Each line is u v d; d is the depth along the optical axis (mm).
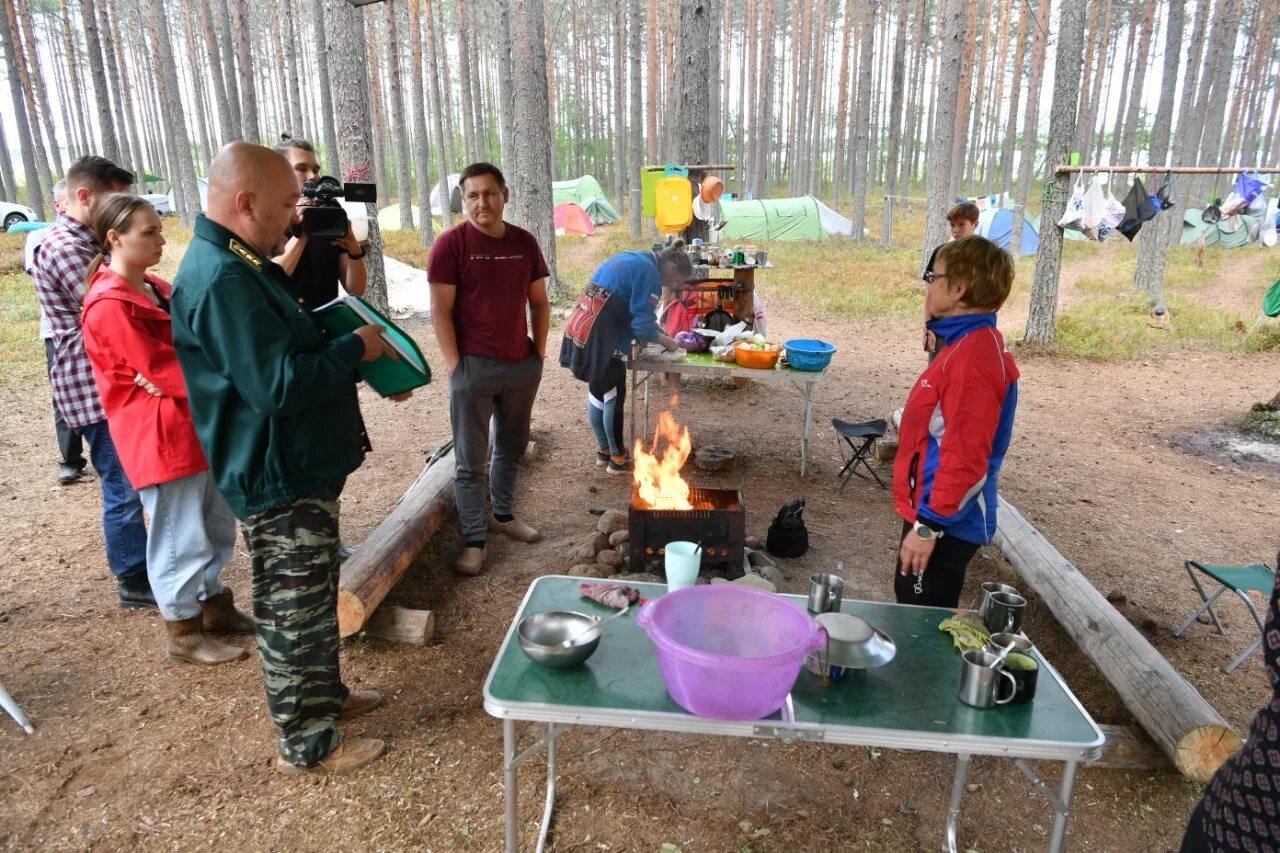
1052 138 9234
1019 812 2357
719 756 2539
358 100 8867
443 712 2713
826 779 2457
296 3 35875
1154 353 9703
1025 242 21422
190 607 2900
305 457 2094
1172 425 6863
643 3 42469
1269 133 35062
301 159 3328
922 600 2398
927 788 2441
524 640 1826
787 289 14594
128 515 3230
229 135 22531
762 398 7238
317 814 2234
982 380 2010
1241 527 4699
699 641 1808
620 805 2307
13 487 4742
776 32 45062
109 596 3443
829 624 1891
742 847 2168
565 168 49094
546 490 4898
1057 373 8688
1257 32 29203
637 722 1653
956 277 2062
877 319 11875
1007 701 1742
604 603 2156
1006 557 3941
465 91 28219
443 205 21938
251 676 2875
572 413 6621
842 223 26359
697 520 3518
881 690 1794
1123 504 5031
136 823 2180
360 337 2115
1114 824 2316
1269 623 1100
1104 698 2893
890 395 7488
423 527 3682
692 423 6414
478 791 2350
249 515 2080
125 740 2514
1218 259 20078
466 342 3541
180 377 2652
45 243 3086
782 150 53781
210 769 2398
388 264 14047
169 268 13594
